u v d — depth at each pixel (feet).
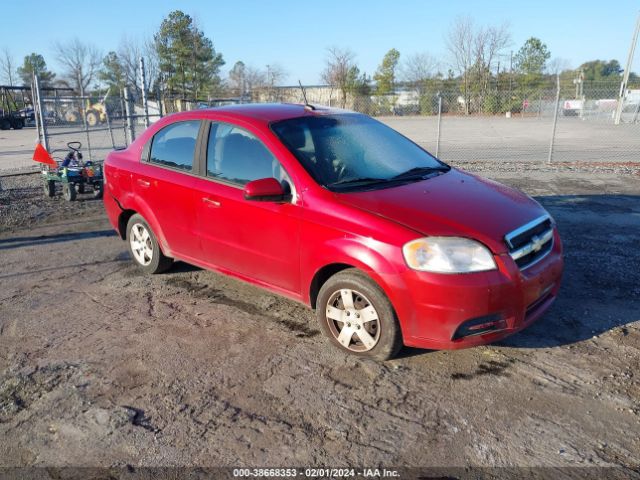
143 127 66.03
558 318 13.66
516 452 8.97
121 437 9.70
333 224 11.67
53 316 14.98
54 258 20.31
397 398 10.57
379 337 11.44
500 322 10.85
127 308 15.31
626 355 11.82
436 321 10.62
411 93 133.80
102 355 12.65
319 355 12.31
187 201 15.07
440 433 9.51
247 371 11.73
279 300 15.49
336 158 13.33
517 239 11.15
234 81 167.12
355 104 133.49
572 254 18.56
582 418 9.77
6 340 13.62
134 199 16.99
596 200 27.17
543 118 115.96
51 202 31.58
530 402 10.29
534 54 149.69
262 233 13.21
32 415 10.44
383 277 10.88
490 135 77.66
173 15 140.36
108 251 20.93
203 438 9.59
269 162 13.20
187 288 16.63
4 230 25.05
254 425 9.90
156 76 143.84
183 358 12.38
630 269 16.90
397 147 15.14
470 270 10.45
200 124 15.17
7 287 17.40
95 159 50.16
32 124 144.25
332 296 12.10
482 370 11.44
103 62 185.88
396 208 11.45
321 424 9.87
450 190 12.67
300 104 15.92
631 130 83.20
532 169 39.47
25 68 244.42
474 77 153.38
